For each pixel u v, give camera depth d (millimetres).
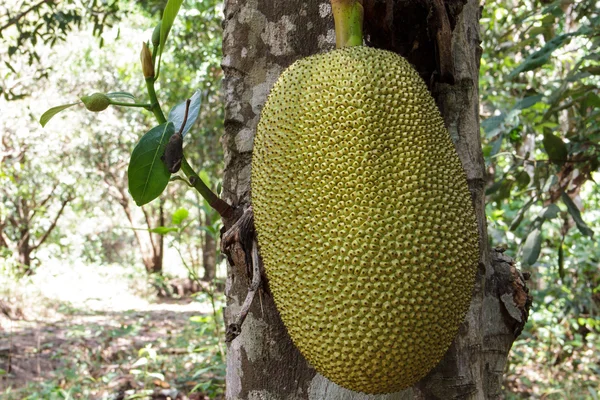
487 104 5160
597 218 6766
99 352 6766
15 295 10258
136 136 14422
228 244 1555
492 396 1753
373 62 1389
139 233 17453
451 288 1285
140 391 4652
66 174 14359
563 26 5199
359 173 1283
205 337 7059
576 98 3439
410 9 1541
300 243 1306
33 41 6164
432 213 1284
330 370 1295
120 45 13180
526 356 6406
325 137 1324
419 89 1403
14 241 15688
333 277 1254
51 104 13078
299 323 1311
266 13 1713
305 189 1320
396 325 1227
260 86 1700
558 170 3680
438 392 1583
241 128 1700
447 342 1316
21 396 5266
